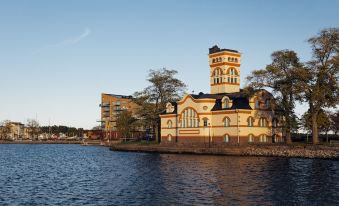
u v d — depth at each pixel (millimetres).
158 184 53469
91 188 52062
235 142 115250
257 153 98562
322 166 71500
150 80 141875
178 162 84312
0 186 54875
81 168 80250
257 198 43156
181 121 130125
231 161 83812
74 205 41438
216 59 140375
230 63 138625
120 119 192375
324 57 99625
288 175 59656
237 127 115062
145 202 42062
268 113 122125
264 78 107812
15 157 120938
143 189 49750
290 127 110250
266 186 50219
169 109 136750
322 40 98438
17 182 59031
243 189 48406
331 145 97062
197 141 124188
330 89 98188
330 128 143000
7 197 46281
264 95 121438
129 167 77688
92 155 124938
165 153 120250
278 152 95375
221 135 119938
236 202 41375
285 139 121812
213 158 93750
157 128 145500
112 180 59094
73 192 49156
